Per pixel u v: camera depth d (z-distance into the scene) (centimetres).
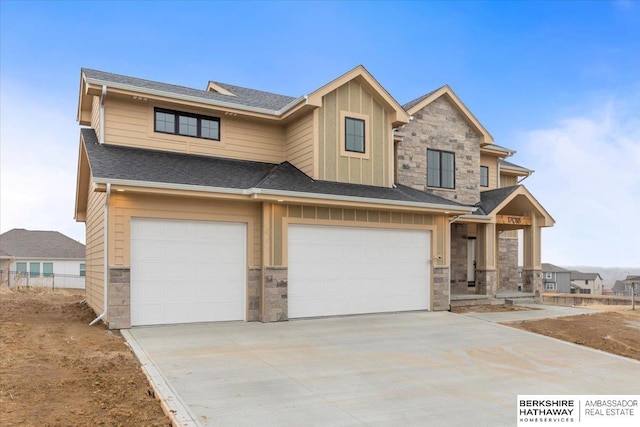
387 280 1345
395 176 1603
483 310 1462
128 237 1034
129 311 1030
